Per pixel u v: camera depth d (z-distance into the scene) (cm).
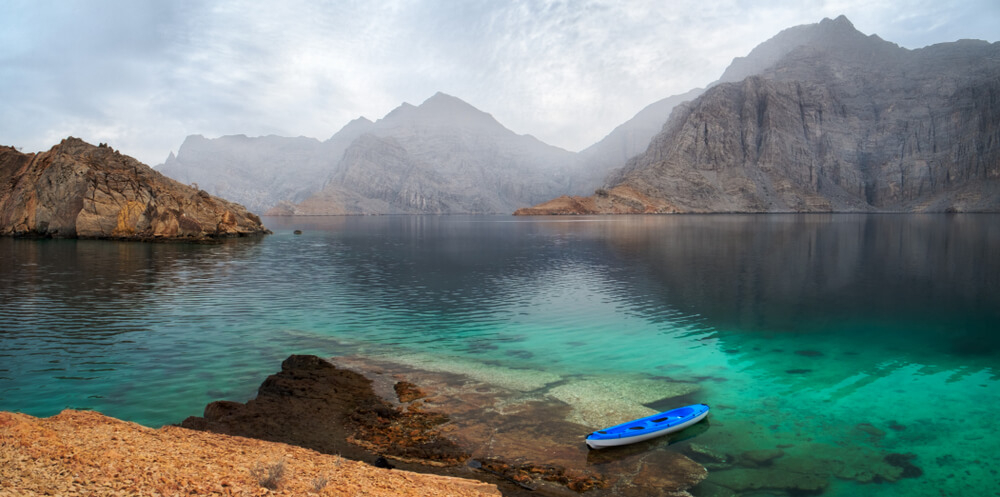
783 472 1370
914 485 1320
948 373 2253
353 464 1151
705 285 4572
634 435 1513
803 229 13112
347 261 6644
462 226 18425
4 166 11244
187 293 4097
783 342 2734
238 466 982
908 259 6550
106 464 874
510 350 2530
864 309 3591
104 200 9281
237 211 12938
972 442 1572
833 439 1584
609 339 2759
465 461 1370
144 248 7950
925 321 3238
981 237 9781
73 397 1842
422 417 1667
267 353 2433
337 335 2788
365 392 1886
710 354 2505
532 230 14475
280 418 1598
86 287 4278
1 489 725
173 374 2105
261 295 4022
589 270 5634
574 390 1970
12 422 1002
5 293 3953
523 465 1358
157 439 1102
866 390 2038
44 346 2489
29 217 9656
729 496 1241
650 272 5462
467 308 3550
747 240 9688
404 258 7038
